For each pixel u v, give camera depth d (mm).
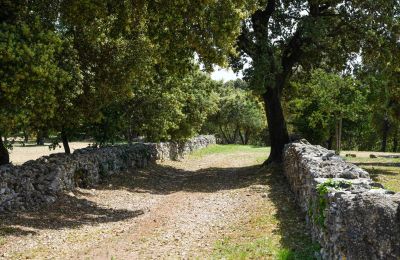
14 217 12312
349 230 5980
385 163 28844
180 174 26219
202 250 9539
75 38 16078
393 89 27406
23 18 13203
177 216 13266
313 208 9469
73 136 22078
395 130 58531
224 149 48000
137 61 16781
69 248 9953
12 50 11227
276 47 25000
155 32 15750
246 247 9305
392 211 5227
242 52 24094
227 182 21094
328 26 23500
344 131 41344
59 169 15570
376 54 23734
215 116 70375
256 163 31000
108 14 14977
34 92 12164
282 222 11352
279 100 25922
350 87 29672
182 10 14562
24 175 13875
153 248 9867
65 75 13227
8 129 12898
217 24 14766
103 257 9258
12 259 9031
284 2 25359
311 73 30578
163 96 27891
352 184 8195
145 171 24562
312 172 10297
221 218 12688
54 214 13266
